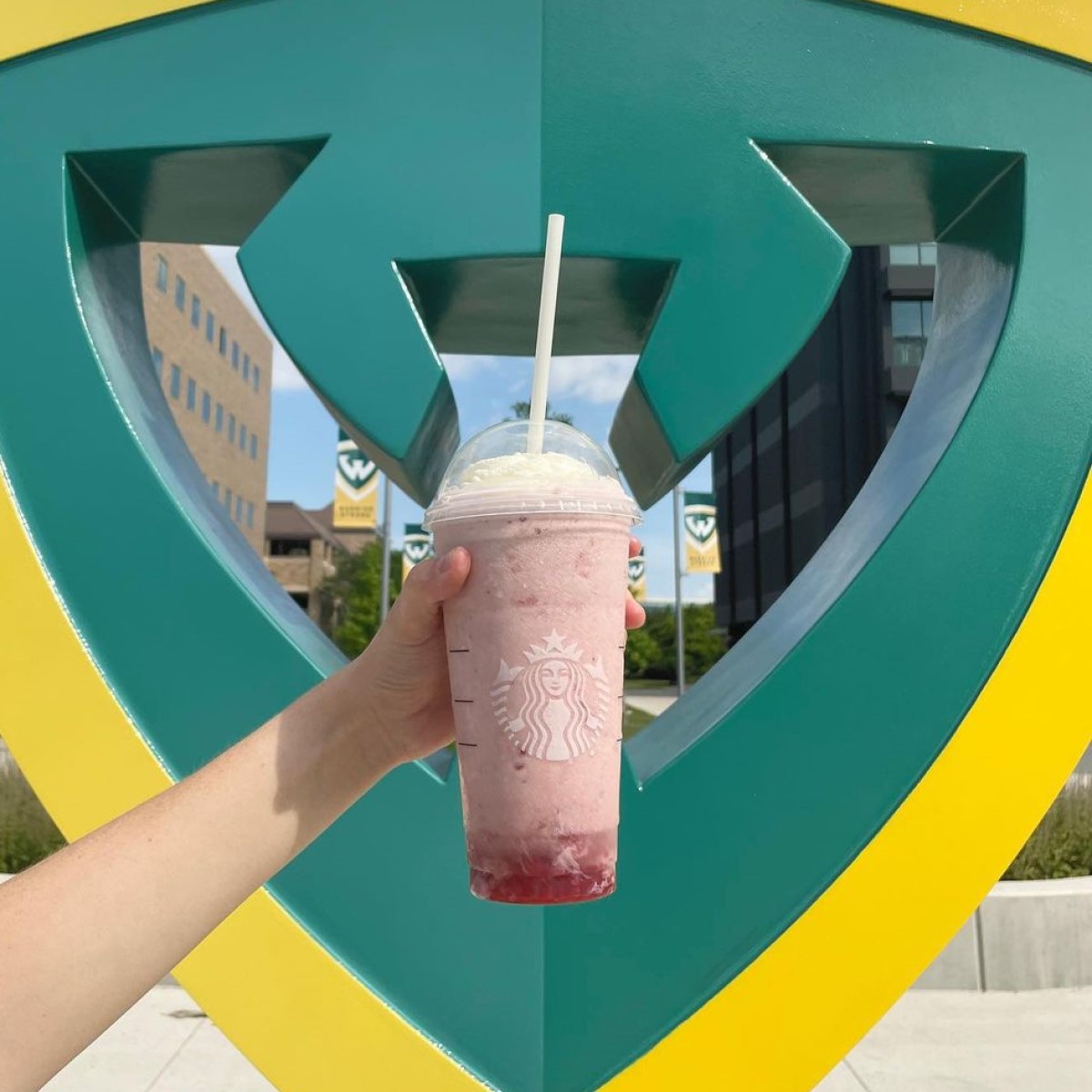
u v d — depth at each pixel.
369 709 1.12
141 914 0.90
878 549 1.95
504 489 1.09
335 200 2.00
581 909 1.88
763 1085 1.84
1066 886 4.25
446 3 2.05
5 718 1.94
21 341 2.03
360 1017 1.86
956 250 2.38
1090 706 1.92
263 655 1.95
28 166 2.06
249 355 43.31
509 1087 1.86
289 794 1.04
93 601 1.98
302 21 2.05
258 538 45.56
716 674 2.35
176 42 2.06
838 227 2.40
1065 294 2.02
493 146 2.01
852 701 1.92
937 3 2.04
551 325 1.20
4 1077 0.81
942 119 2.04
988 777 1.90
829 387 28.39
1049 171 2.05
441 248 1.99
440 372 1.96
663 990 1.87
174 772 1.94
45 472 2.01
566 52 2.03
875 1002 1.86
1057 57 2.06
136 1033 3.67
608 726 1.12
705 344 1.96
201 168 2.13
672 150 2.01
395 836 1.91
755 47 2.04
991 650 1.93
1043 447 1.98
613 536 1.13
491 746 1.10
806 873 1.89
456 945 1.89
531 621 1.08
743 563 38.84
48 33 2.05
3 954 0.83
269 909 1.89
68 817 1.93
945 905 1.88
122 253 2.40
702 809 1.89
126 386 2.14
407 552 18.47
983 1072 3.35
